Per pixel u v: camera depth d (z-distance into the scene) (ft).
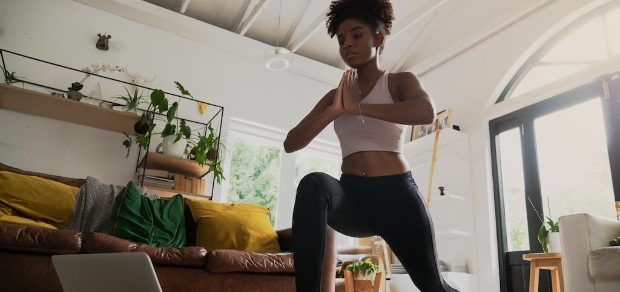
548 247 10.85
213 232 9.66
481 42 15.66
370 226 3.51
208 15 16.31
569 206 12.44
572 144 12.64
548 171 13.17
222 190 15.74
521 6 14.20
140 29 15.05
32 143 12.55
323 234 2.88
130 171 13.57
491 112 14.78
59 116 12.75
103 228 9.23
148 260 2.90
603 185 11.80
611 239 7.99
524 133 13.92
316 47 18.08
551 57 13.99
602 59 12.50
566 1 13.21
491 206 14.15
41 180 9.05
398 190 3.28
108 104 13.17
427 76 17.69
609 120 11.80
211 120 14.67
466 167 15.10
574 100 12.76
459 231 14.25
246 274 8.14
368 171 3.34
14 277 6.38
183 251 7.68
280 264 8.44
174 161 13.02
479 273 13.92
